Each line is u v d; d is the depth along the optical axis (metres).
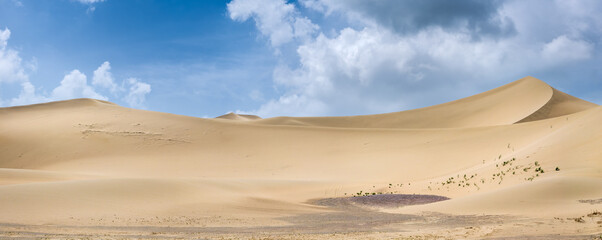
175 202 25.22
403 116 111.50
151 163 57.12
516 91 102.00
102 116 72.69
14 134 65.12
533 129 51.44
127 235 15.80
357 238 15.74
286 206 27.86
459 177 36.78
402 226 19.23
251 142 66.44
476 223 19.36
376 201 30.53
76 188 24.94
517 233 16.45
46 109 77.69
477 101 108.44
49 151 60.34
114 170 53.53
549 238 15.19
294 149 63.50
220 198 28.36
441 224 19.52
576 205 21.77
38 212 19.70
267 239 15.41
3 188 23.59
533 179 29.42
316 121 117.06
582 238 14.84
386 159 55.41
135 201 24.20
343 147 63.41
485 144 51.97
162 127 69.75
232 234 16.70
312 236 16.33
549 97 88.62
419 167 49.19
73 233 15.88
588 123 36.84
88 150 60.91
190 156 60.47
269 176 51.19
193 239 15.16
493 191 25.88
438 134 63.19
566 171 29.39
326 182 42.66
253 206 26.53
